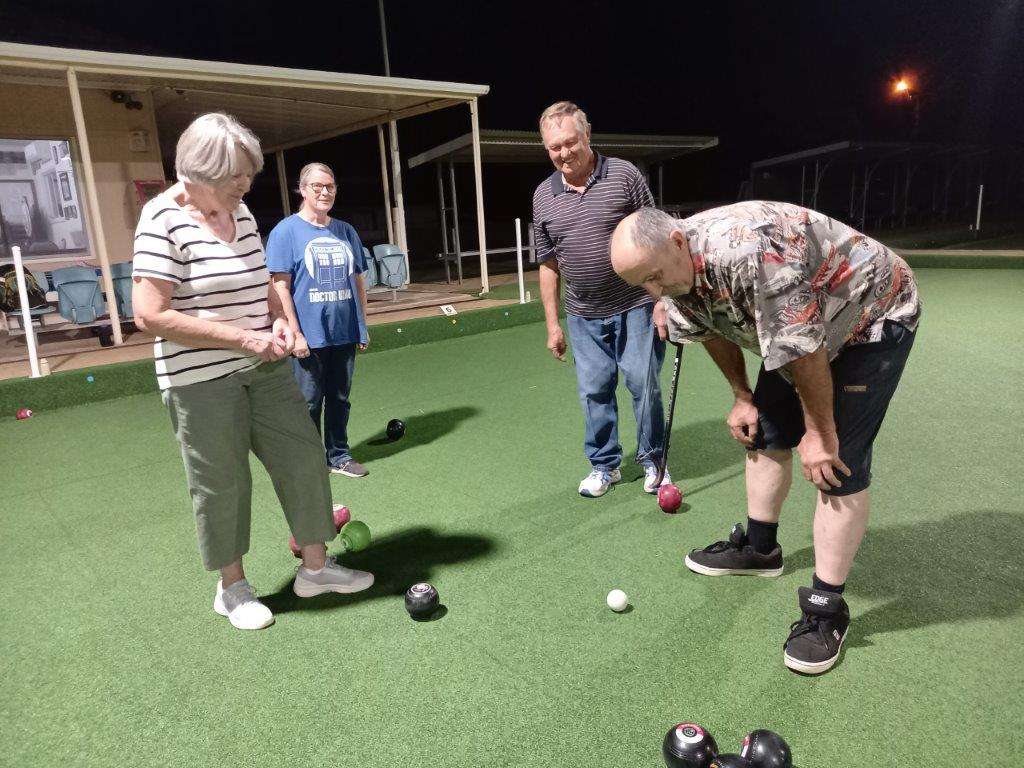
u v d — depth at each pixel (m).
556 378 6.04
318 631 2.45
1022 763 1.74
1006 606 2.40
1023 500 3.20
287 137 13.02
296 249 3.61
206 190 2.10
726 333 2.16
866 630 2.29
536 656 2.26
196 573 2.92
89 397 5.83
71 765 1.86
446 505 3.50
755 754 1.65
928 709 1.93
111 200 9.45
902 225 23.44
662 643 2.29
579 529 3.16
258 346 2.25
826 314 1.96
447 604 2.59
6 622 2.58
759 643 2.27
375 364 6.94
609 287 3.26
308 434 2.53
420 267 18.20
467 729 1.94
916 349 6.29
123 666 2.29
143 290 2.13
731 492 3.48
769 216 1.88
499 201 27.06
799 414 2.38
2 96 8.57
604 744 1.86
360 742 1.90
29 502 3.75
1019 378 5.25
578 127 3.04
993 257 11.79
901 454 3.79
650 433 3.47
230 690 2.15
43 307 7.11
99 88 9.11
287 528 3.32
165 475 4.11
